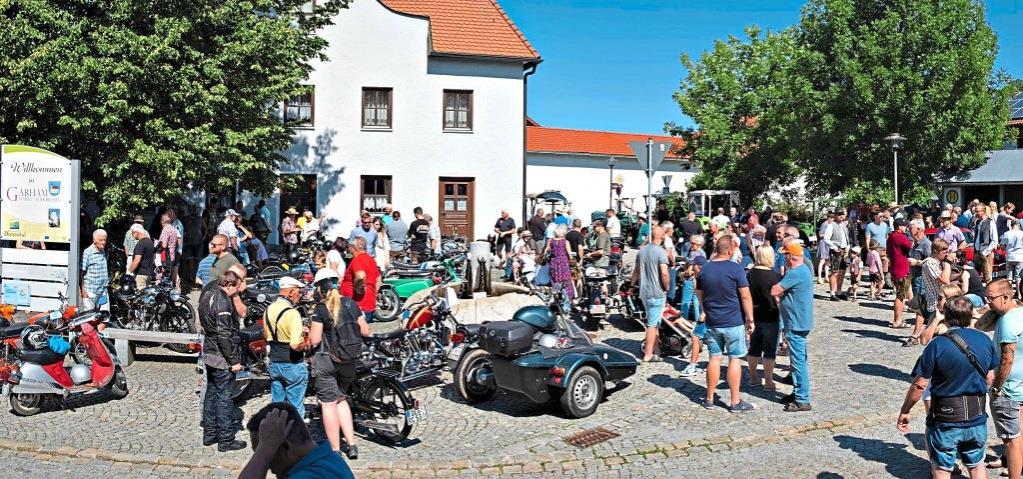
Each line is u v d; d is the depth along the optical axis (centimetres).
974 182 3186
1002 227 2005
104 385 984
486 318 1260
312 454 332
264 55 1964
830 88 2972
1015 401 665
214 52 1855
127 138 1670
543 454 814
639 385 1074
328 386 792
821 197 3403
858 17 3009
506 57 2831
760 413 935
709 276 944
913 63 2884
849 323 1506
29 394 948
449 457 808
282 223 2484
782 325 1009
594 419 930
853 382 1067
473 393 1004
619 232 2378
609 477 756
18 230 1359
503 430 895
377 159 2795
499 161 2867
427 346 1027
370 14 2772
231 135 1855
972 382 609
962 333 616
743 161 4112
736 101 4309
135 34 1639
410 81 2798
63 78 1543
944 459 616
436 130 2823
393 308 1625
